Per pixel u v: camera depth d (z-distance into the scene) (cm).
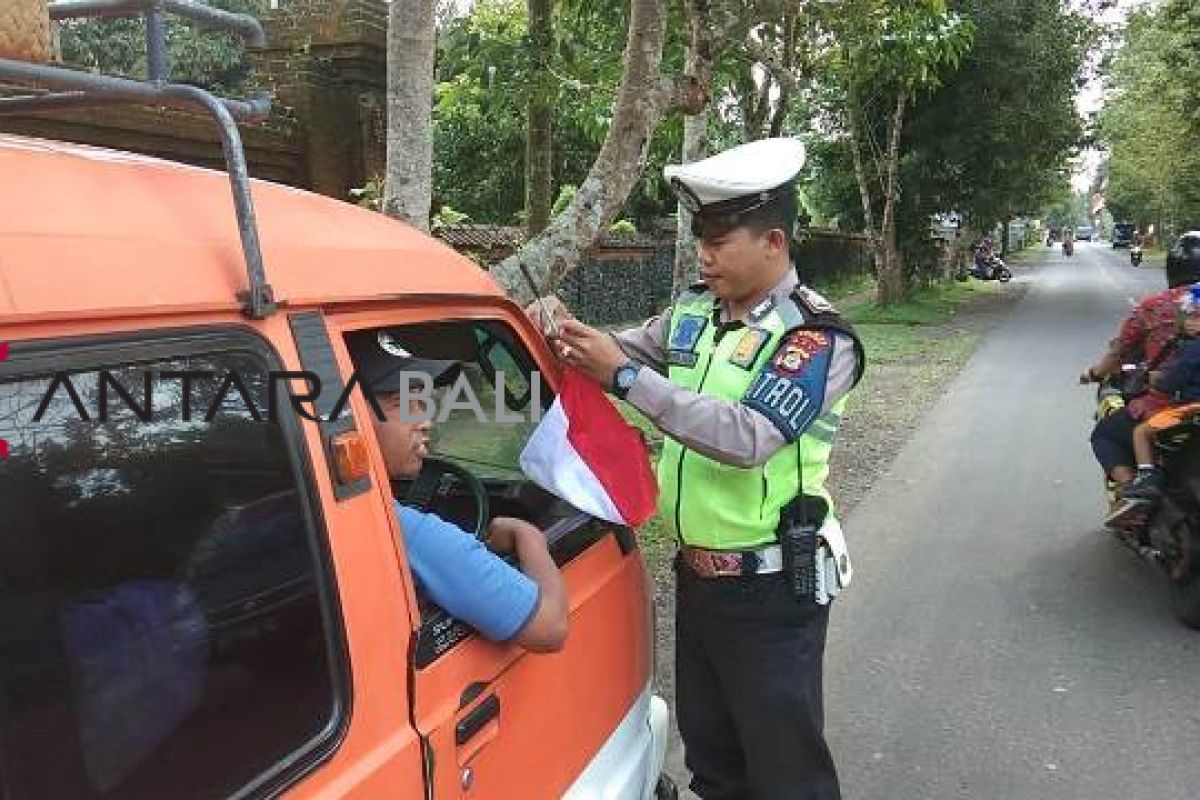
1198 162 2989
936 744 373
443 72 641
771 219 236
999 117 1830
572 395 227
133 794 125
